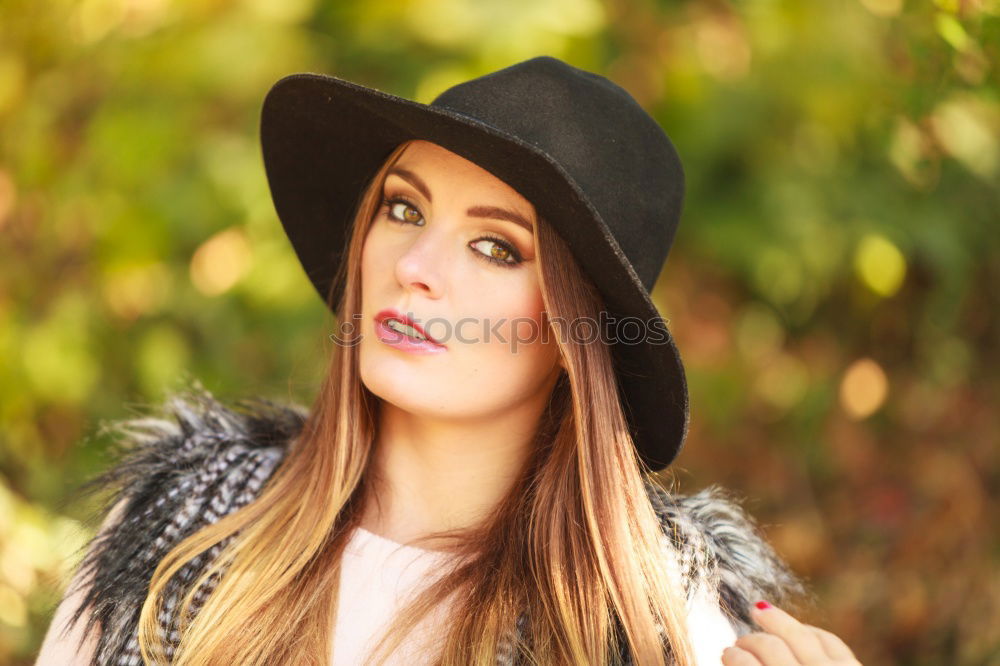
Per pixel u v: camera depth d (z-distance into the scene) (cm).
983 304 912
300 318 823
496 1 785
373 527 468
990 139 788
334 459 463
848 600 864
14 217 834
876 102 770
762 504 904
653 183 441
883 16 790
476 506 464
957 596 852
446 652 417
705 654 433
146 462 487
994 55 579
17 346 817
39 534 741
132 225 811
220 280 827
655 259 451
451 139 400
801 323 927
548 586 434
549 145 414
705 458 904
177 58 812
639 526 441
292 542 449
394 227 444
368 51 821
